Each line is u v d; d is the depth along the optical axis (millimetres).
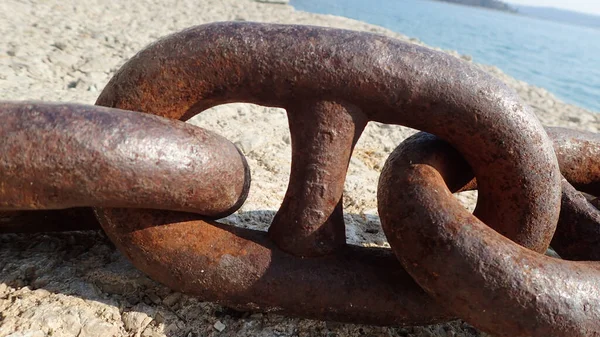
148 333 253
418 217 231
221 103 252
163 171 216
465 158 261
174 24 1139
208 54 234
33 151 201
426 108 239
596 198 328
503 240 225
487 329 223
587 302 217
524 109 243
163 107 243
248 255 249
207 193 230
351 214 392
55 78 587
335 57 233
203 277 245
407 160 256
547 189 249
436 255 223
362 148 523
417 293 251
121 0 1321
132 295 271
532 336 217
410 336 274
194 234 246
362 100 240
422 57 238
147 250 244
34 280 269
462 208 234
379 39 240
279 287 247
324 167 247
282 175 430
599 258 281
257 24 242
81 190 208
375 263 258
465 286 219
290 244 251
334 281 249
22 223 278
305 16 1667
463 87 236
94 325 249
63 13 994
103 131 209
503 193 255
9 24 786
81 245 299
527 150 243
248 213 362
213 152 230
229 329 262
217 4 1641
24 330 240
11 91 503
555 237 297
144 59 240
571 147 325
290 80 236
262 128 513
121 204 219
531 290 214
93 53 709
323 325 271
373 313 253
